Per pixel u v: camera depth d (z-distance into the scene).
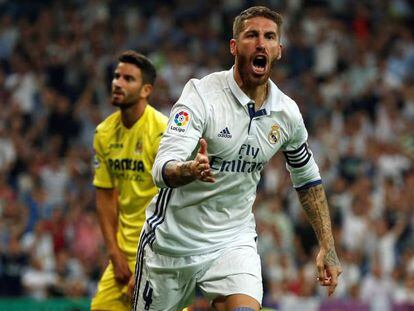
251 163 7.52
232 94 7.39
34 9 26.44
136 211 9.39
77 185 20.06
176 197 7.55
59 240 17.58
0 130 21.69
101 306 9.59
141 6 26.27
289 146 7.80
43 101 23.05
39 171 20.20
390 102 23.39
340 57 25.33
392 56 25.53
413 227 18.53
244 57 7.30
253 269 7.52
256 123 7.43
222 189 7.52
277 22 7.37
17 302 12.59
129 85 9.28
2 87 23.73
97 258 17.23
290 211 19.30
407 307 14.80
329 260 7.95
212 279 7.57
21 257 17.16
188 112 7.25
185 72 23.66
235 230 7.69
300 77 24.59
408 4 27.81
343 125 22.56
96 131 9.59
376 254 17.91
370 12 27.08
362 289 17.06
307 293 16.73
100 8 26.20
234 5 26.44
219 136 7.34
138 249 7.94
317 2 27.09
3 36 25.58
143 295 7.89
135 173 9.33
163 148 7.17
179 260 7.66
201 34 25.52
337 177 20.81
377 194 20.02
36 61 24.55
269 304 14.70
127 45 25.03
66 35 25.31
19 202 18.92
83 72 24.05
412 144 22.05
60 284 16.33
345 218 18.95
